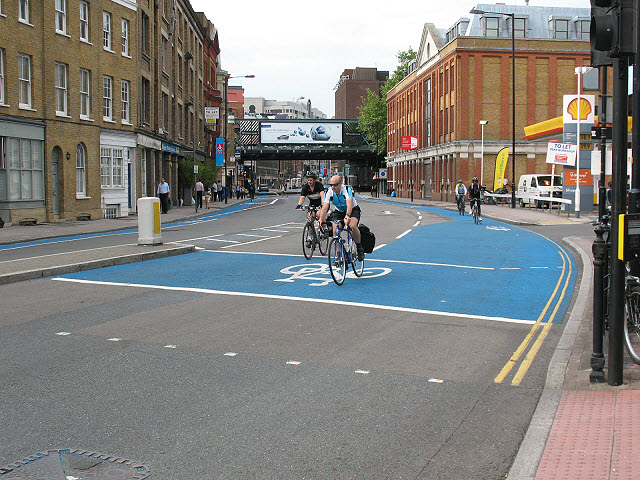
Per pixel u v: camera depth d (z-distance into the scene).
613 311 5.64
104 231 24.34
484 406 5.38
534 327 8.39
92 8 29.94
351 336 7.73
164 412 5.14
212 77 69.56
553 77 55.34
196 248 16.91
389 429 4.85
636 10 5.28
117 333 7.72
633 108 6.82
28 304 9.49
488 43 54.97
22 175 25.70
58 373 6.13
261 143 102.94
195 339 7.48
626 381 5.79
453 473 4.12
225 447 4.48
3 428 4.78
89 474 4.03
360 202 62.44
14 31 24.86
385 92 94.81
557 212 36.56
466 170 55.28
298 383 5.93
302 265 13.97
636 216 5.58
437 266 14.26
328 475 4.08
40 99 26.44
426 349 7.21
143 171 36.72
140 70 35.09
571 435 4.59
